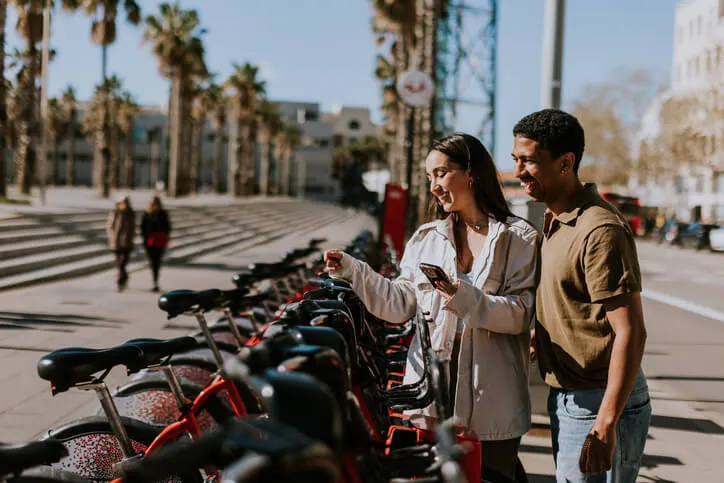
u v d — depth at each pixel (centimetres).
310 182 10981
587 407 230
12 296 1092
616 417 212
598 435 213
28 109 3011
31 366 648
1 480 153
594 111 5412
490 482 230
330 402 116
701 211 5603
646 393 240
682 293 1595
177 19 4150
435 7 2138
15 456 151
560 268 230
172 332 849
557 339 235
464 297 232
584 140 237
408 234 2134
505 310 236
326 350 144
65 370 250
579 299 228
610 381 214
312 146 10962
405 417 243
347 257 257
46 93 2428
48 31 2441
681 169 5716
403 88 1285
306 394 115
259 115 6731
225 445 103
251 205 4819
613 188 5788
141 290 1252
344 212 7962
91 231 1850
